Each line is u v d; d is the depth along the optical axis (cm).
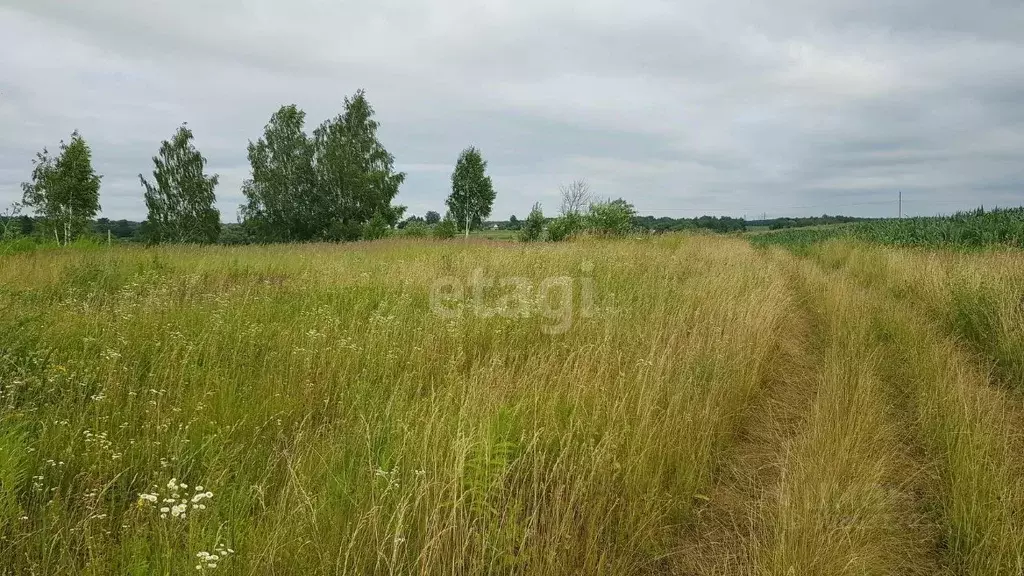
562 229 2342
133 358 495
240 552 249
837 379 509
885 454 405
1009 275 845
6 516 256
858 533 302
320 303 752
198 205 3716
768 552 282
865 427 420
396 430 348
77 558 247
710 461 396
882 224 3130
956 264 1050
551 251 1380
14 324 494
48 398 393
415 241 2442
